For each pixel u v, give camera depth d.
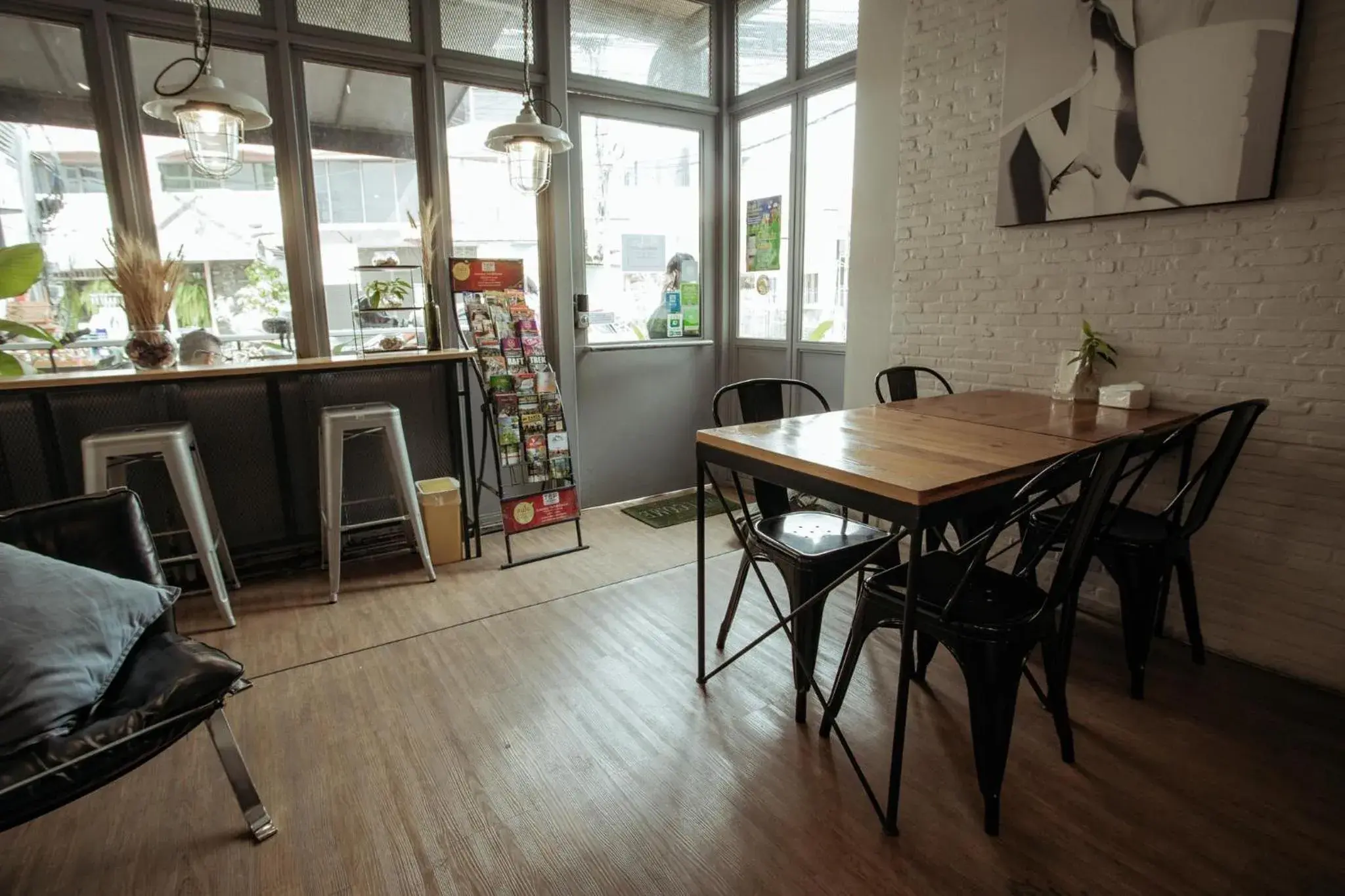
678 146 4.27
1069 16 2.54
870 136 3.38
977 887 1.48
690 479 4.64
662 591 3.01
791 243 4.11
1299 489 2.20
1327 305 2.09
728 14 4.25
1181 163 2.31
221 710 1.58
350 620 2.75
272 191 3.14
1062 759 1.87
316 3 3.11
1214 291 2.32
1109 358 2.60
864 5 3.31
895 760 1.58
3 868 1.56
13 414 2.77
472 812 1.71
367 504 3.50
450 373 3.47
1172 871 1.51
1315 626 2.21
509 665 2.40
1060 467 1.43
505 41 3.57
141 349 2.74
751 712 2.11
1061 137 2.62
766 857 1.56
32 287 2.71
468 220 3.62
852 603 2.83
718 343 4.61
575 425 4.05
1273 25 2.07
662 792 1.77
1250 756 1.88
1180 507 2.17
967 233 3.02
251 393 3.19
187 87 2.41
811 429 2.16
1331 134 2.04
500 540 3.69
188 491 2.58
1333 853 1.56
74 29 2.73
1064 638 1.80
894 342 3.40
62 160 2.79
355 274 3.36
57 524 1.74
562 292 3.88
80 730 1.38
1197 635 2.34
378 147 3.34
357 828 1.66
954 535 3.11
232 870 1.54
